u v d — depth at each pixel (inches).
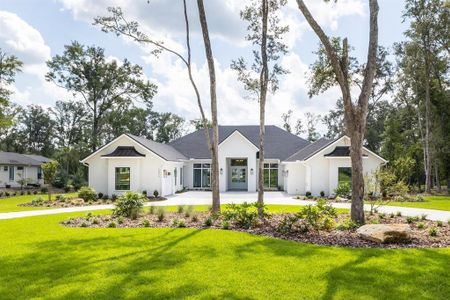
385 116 2140.7
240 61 690.2
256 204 543.2
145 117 2576.3
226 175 1401.3
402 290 242.5
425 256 332.5
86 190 975.6
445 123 1502.2
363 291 240.7
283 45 684.1
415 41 1384.1
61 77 1721.2
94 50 1729.8
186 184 1446.9
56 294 234.1
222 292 237.9
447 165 1539.1
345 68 513.7
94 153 1142.3
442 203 921.5
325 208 477.1
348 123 505.7
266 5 640.4
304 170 1222.9
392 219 584.4
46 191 1451.8
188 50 706.8
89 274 276.4
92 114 1935.3
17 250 358.0
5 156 1828.2
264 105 636.7
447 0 1169.4
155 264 304.3
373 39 498.6
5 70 1321.4
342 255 336.2
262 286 249.9
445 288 246.8
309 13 509.7
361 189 499.2
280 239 417.7
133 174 1111.6
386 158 1792.6
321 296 231.6
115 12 711.1
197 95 695.1
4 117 1407.5
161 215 575.8
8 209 794.8
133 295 232.5
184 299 226.2
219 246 375.6
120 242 398.0
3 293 236.1
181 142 1537.9
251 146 1360.7
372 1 500.4
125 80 1753.2
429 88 1483.8
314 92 756.6
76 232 466.9
